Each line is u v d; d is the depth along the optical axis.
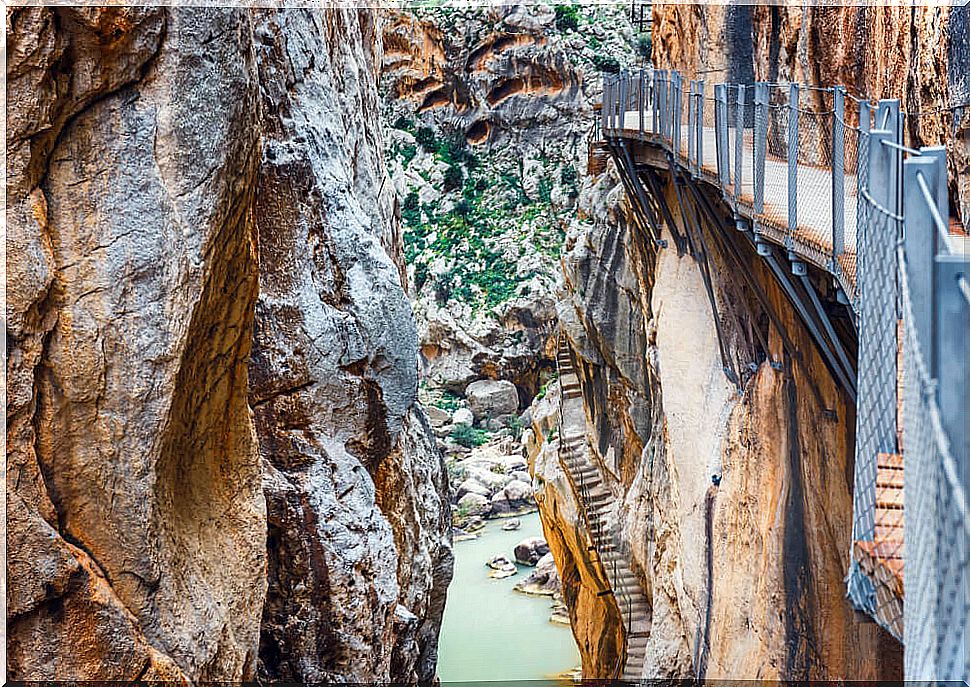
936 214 3.78
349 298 14.61
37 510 6.93
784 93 12.45
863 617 5.27
